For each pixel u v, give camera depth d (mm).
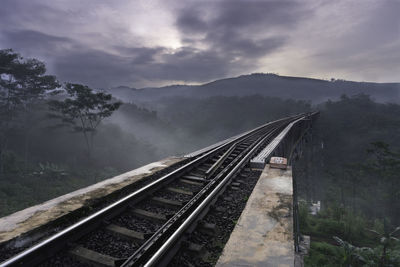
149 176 5789
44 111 39500
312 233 20078
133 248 3102
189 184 5797
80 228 3232
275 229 3359
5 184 21625
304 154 56125
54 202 3979
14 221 3281
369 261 11133
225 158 8492
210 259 2986
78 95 34406
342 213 23906
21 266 2502
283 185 5250
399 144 74375
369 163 43219
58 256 2859
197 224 3650
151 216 3885
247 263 2633
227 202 4766
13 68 30734
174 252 2922
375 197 40281
